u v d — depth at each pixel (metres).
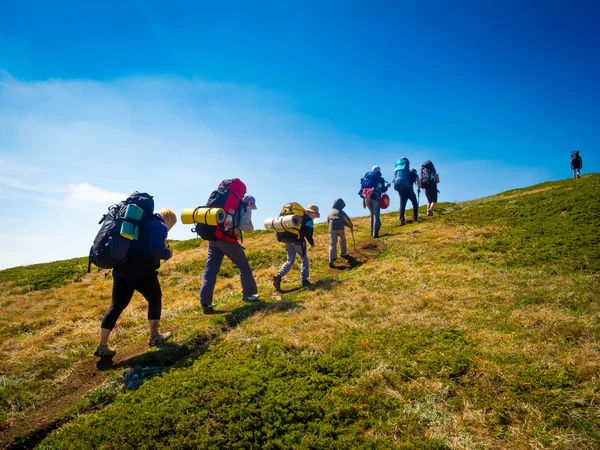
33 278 14.70
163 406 4.65
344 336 6.36
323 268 12.27
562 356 5.16
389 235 15.25
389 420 4.38
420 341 5.94
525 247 10.81
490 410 4.41
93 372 6.26
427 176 18.23
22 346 7.89
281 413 4.49
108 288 12.66
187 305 9.73
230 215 8.33
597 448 3.68
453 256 11.17
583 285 7.57
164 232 6.57
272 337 6.46
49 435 4.61
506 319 6.48
